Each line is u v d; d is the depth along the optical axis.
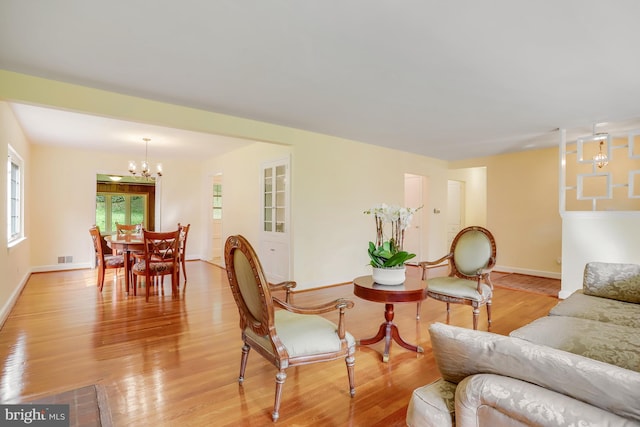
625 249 3.95
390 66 2.57
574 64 2.51
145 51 2.36
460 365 1.13
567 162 5.61
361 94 3.20
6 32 2.10
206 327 3.24
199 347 2.77
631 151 3.98
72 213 6.31
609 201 5.14
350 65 2.56
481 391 0.98
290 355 1.84
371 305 4.05
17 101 2.76
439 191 7.15
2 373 2.30
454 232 8.41
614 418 0.80
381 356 2.64
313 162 4.83
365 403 1.99
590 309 2.42
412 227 7.19
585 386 0.86
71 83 2.94
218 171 7.05
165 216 7.45
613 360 1.67
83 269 6.29
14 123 4.07
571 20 1.93
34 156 5.95
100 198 9.64
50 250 6.11
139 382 2.20
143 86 3.01
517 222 6.25
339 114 3.87
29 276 5.56
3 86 2.67
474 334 1.11
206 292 4.62
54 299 4.21
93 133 4.98
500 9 1.83
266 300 1.79
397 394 2.10
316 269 4.91
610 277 2.72
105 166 6.67
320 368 2.44
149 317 3.53
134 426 1.75
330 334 2.00
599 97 3.24
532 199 6.05
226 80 2.87
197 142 5.62
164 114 3.46
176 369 2.39
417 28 2.04
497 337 1.07
